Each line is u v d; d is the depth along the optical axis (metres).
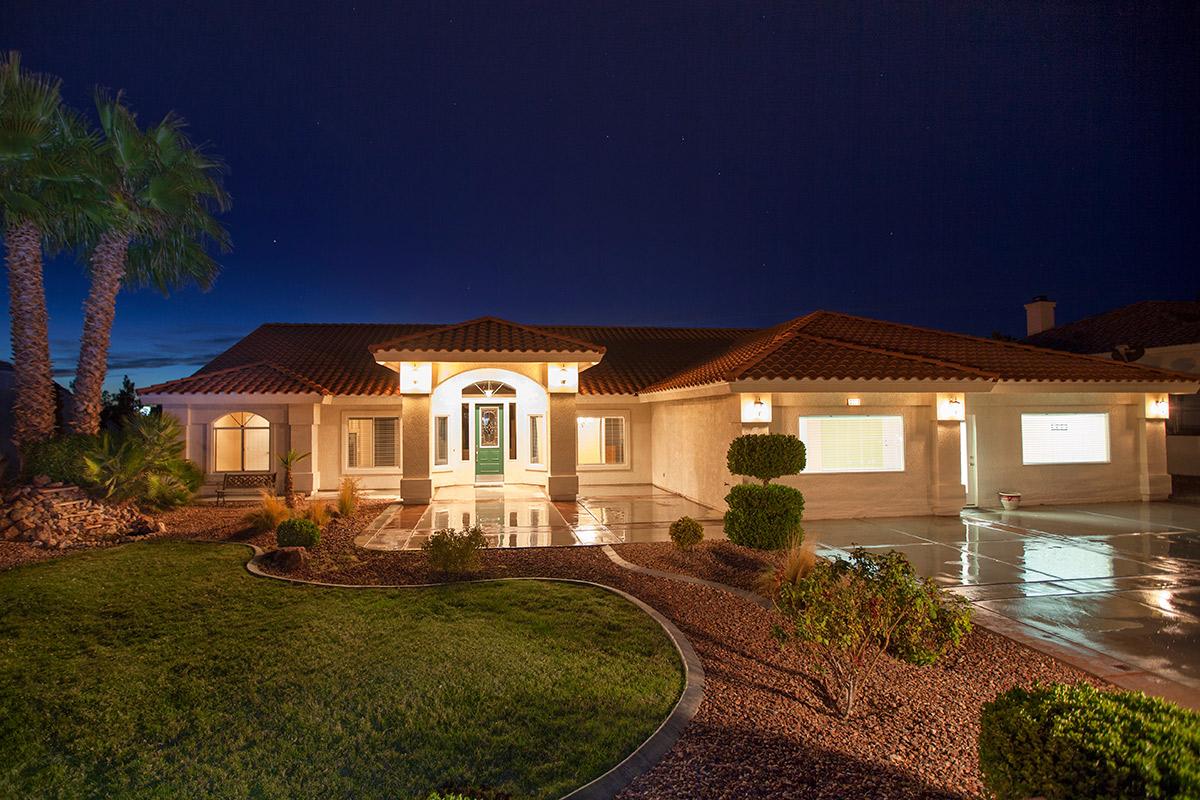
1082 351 24.30
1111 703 3.63
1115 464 18.02
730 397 16.00
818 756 5.05
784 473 12.69
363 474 21.20
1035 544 13.12
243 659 6.80
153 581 9.52
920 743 5.46
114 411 29.22
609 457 22.61
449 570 10.29
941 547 12.88
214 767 4.98
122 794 4.69
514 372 19.00
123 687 6.20
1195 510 16.73
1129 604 9.38
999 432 17.41
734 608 8.71
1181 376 17.55
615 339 27.44
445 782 4.72
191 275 17.78
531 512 16.69
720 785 4.60
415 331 27.22
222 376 20.30
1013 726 3.62
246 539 12.63
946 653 6.94
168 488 15.77
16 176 13.62
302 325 27.39
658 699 5.91
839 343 17.41
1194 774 3.05
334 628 7.64
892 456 16.17
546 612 8.20
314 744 5.24
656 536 13.56
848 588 6.14
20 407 14.30
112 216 14.68
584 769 4.82
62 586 9.19
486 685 6.17
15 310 14.32
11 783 4.82
